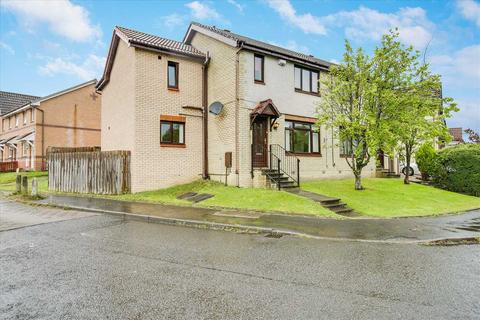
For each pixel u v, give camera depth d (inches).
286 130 634.2
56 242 262.2
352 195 523.2
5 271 193.0
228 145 583.5
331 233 300.7
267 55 607.5
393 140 500.1
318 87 690.8
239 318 134.7
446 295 161.2
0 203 485.1
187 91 624.4
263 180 557.0
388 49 499.2
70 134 1127.0
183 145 610.9
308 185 593.0
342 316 137.0
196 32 690.2
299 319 134.1
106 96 729.0
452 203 533.6
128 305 146.9
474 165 669.3
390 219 381.4
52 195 557.6
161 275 186.7
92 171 577.9
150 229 313.9
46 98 1074.7
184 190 546.9
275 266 204.7
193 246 251.9
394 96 493.4
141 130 559.8
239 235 291.6
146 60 573.6
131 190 553.3
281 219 353.4
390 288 169.9
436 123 570.9
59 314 137.9
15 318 134.3
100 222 344.8
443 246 264.8
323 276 187.5
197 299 153.8
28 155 1107.9
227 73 596.1
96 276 184.5
